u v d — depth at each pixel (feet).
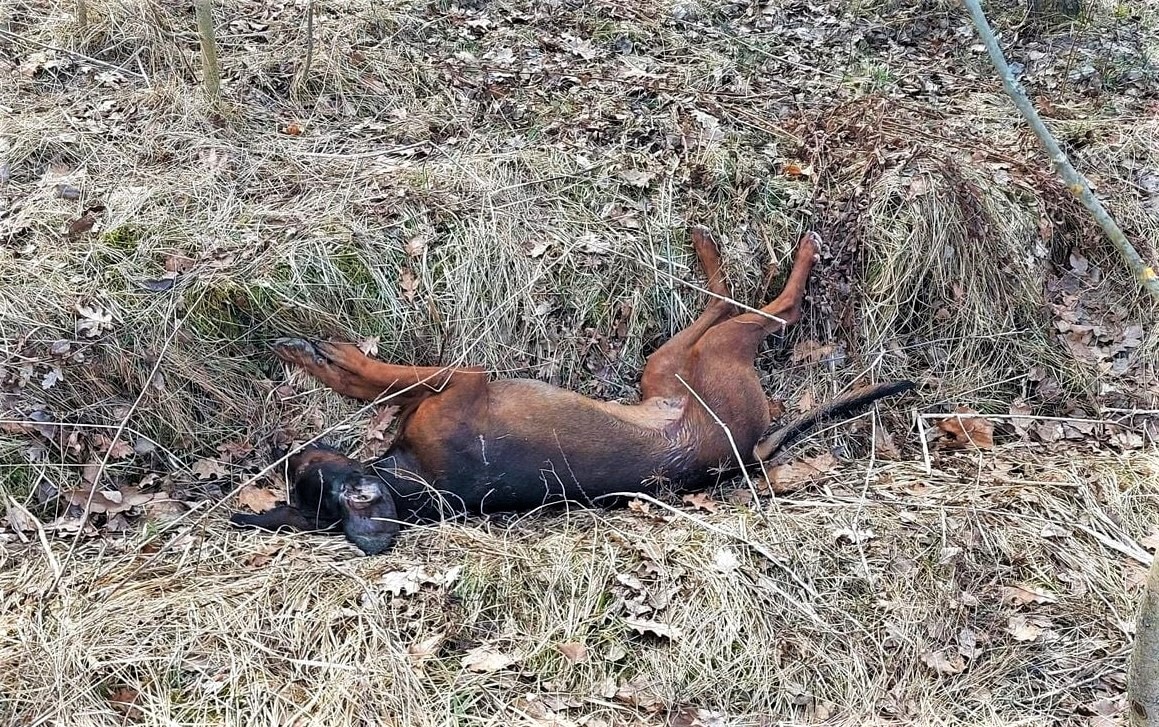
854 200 16.21
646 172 16.31
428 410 13.14
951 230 16.14
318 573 11.76
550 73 18.47
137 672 10.44
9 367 13.23
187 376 13.98
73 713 9.98
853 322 15.90
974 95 19.21
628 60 19.24
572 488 13.34
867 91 18.85
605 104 17.72
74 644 10.57
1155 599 8.11
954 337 16.10
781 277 15.87
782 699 10.88
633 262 15.51
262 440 14.14
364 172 16.11
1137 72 20.31
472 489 13.14
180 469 13.66
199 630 10.88
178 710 10.14
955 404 15.61
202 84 17.31
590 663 11.00
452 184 15.87
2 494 12.61
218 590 11.43
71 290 13.93
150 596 11.31
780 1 21.85
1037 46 20.94
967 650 11.43
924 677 11.17
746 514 13.03
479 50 19.08
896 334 16.06
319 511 12.73
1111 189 17.26
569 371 15.11
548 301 15.19
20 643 10.61
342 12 19.19
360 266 14.85
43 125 16.24
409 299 14.90
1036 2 21.53
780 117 17.87
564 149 16.67
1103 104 19.33
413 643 11.04
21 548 12.00
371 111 17.58
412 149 16.71
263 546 12.28
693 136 16.97
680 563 12.00
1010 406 15.67
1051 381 15.81
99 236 14.57
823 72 19.56
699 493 13.89
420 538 12.60
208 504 13.12
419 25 19.26
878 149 16.90
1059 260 16.88
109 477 13.25
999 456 14.57
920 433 14.93
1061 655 11.37
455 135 17.06
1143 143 18.11
